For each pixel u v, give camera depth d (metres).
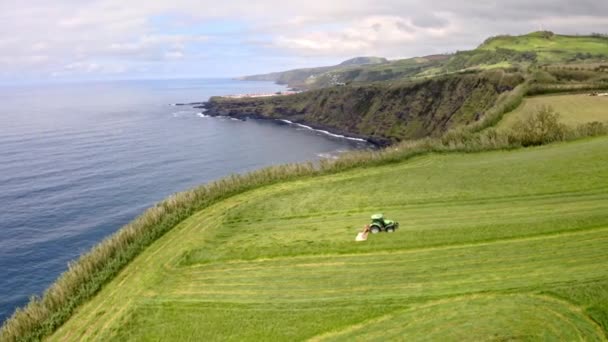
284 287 28.72
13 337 26.34
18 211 81.88
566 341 19.91
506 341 20.30
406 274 27.94
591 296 22.47
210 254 34.34
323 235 35.06
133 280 32.06
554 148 52.56
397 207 38.94
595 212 32.00
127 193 92.50
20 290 56.78
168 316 27.28
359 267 29.78
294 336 23.81
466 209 36.31
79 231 73.25
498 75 149.75
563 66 164.12
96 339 26.19
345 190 44.72
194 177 105.38
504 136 57.69
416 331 22.20
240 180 49.09
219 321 26.09
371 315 24.38
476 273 26.70
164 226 39.50
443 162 51.41
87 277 32.06
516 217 33.22
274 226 38.31
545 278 24.81
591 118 70.00
